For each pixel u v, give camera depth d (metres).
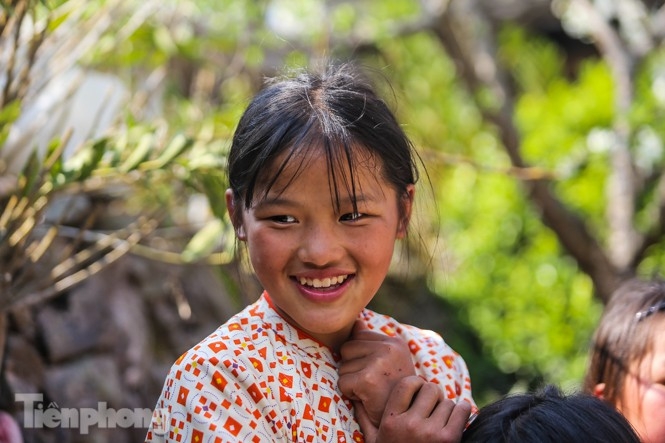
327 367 1.97
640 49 5.21
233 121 3.17
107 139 2.53
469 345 6.59
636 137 4.99
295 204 1.80
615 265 5.16
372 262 1.87
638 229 5.11
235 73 4.12
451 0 5.13
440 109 6.21
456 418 1.93
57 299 3.32
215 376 1.82
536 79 7.19
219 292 3.96
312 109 1.85
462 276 6.55
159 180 2.83
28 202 2.51
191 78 4.36
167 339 3.71
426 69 6.18
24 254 2.63
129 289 3.60
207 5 3.94
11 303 2.60
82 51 2.91
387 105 2.01
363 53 5.95
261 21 4.20
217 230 3.19
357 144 1.84
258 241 1.85
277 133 1.82
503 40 6.59
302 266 1.83
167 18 3.70
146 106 3.59
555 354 6.11
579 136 6.00
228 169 2.01
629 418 2.43
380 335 2.03
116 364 3.37
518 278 6.43
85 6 2.87
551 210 5.20
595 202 5.74
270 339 1.92
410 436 1.88
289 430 1.86
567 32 7.18
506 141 5.23
